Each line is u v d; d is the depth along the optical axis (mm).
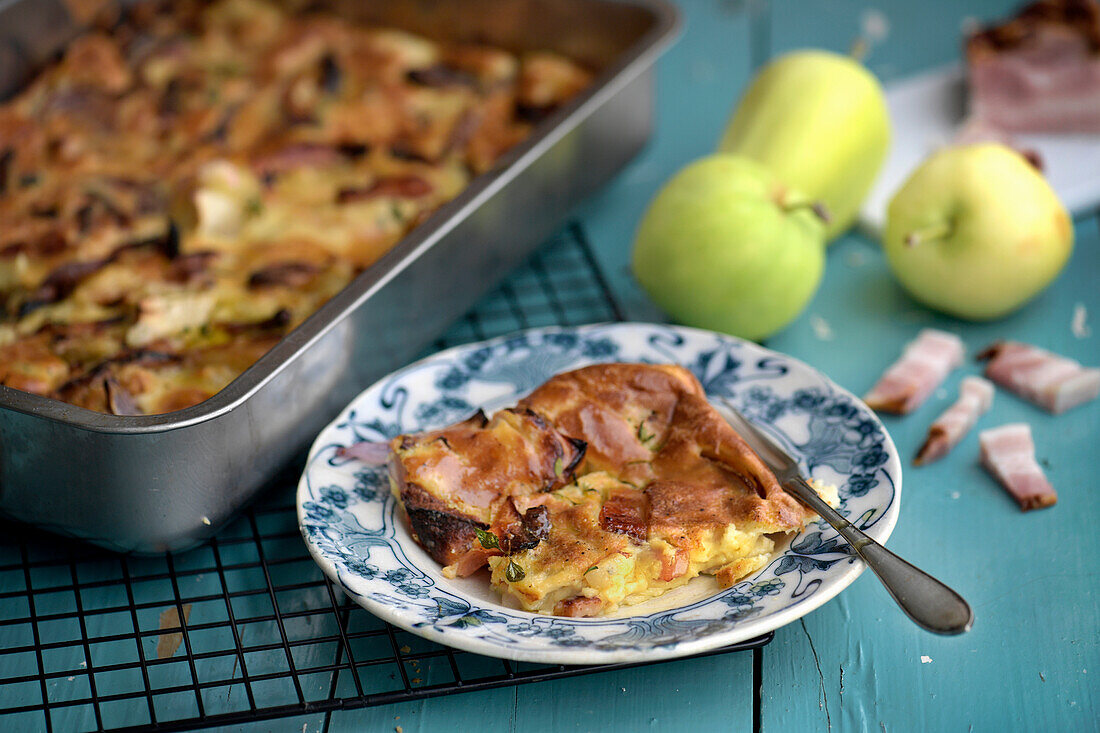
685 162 842
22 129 800
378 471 602
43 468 569
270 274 672
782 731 535
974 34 853
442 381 644
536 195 717
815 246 687
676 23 795
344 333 616
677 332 657
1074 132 848
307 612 562
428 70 827
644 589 549
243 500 592
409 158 770
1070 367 662
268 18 883
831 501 567
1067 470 627
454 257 670
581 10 831
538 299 740
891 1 1017
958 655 556
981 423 655
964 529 605
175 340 655
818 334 714
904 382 665
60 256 700
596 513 561
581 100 734
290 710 531
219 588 594
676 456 579
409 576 554
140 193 740
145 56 856
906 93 881
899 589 517
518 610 543
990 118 854
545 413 593
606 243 780
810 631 566
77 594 572
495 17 855
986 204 679
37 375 638
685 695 547
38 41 849
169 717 545
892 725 535
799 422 610
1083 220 779
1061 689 543
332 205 730
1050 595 576
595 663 513
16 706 553
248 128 803
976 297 698
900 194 704
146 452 555
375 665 559
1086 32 815
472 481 569
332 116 806
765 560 552
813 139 733
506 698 549
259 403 582
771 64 764
